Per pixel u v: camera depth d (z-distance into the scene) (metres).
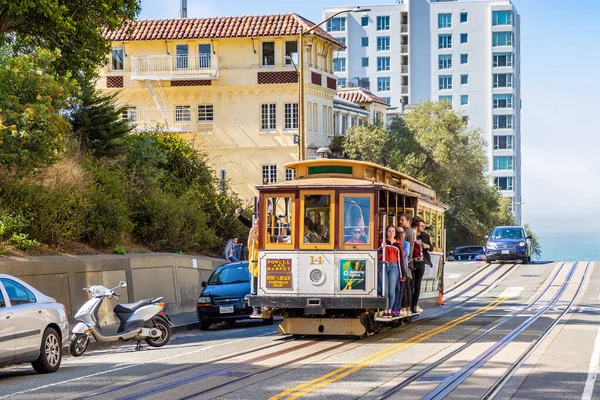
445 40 150.38
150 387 15.20
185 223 40.09
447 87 150.25
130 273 31.02
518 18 156.00
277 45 67.56
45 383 16.48
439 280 30.86
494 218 87.88
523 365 17.42
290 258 22.44
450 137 81.75
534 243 142.62
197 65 67.69
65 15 33.44
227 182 49.28
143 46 68.12
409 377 15.86
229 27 67.62
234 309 29.06
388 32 152.62
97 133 40.00
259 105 67.69
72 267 27.72
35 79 27.84
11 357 17.19
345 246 22.22
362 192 22.25
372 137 74.12
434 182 81.44
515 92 150.75
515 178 149.12
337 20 153.88
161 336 23.23
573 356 18.75
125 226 34.41
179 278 34.72
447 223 83.69
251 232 23.05
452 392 14.35
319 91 70.25
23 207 29.67
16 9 31.05
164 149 44.53
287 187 22.58
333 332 22.75
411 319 27.61
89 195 32.97
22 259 26.06
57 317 18.78
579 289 42.41
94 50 35.44
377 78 152.88
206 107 68.25
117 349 23.16
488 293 42.16
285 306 22.33
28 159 27.83
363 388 14.77
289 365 17.67
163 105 68.25
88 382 16.20
